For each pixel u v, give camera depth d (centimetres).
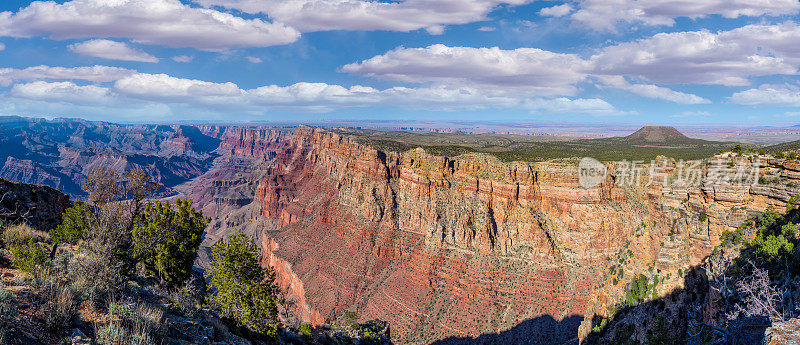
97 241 2344
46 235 3306
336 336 4694
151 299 2402
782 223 3244
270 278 3191
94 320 1677
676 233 4047
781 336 1295
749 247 3272
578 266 10469
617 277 4753
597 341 4634
